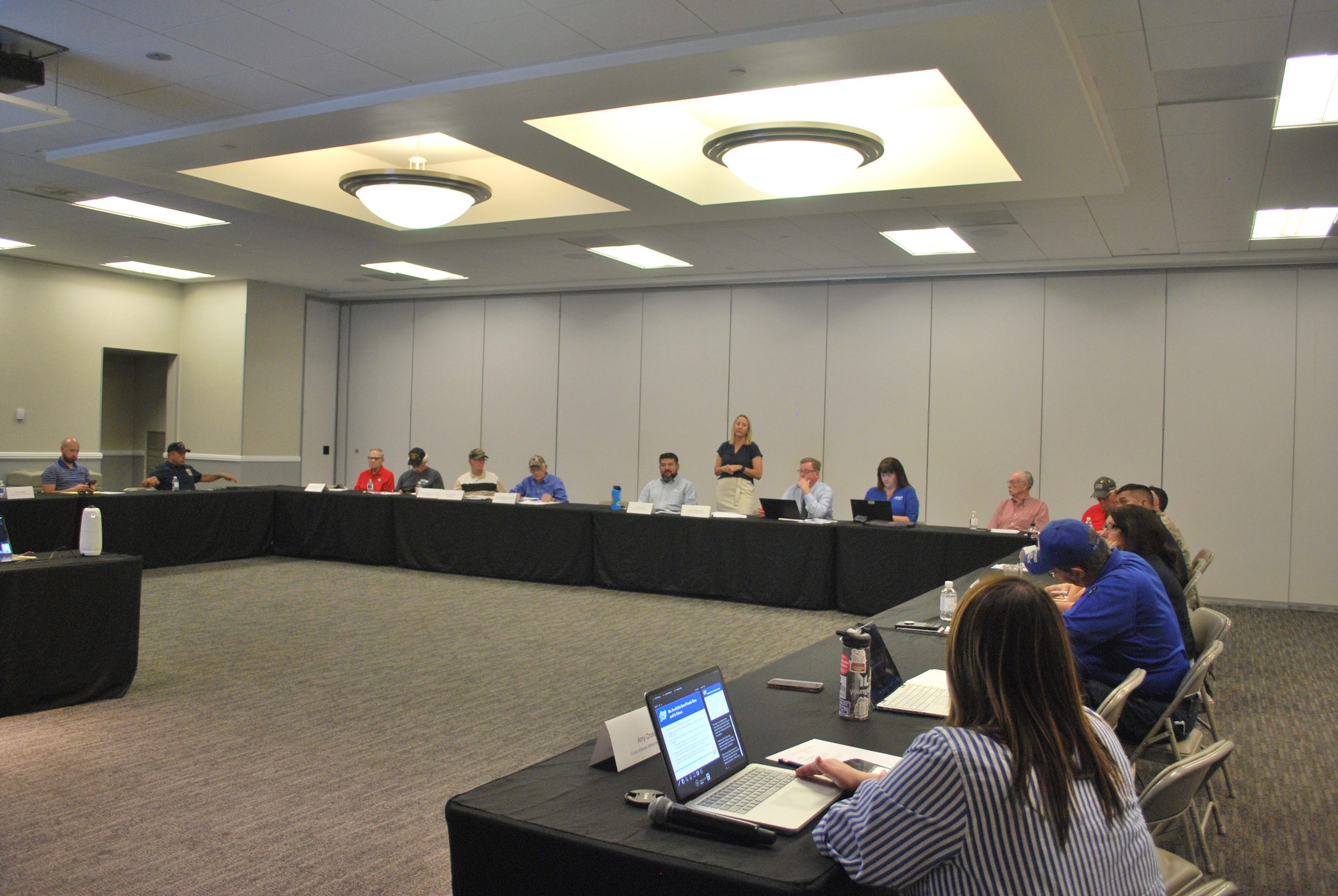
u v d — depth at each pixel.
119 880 2.83
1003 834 1.39
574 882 1.71
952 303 10.30
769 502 8.20
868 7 4.07
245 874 2.88
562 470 12.37
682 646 6.35
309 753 4.05
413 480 10.55
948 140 6.57
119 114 5.76
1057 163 5.87
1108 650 3.25
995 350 10.09
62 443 10.45
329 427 13.87
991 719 1.49
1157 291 9.45
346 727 4.43
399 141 7.50
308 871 2.91
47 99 5.50
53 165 6.98
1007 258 9.49
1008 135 5.40
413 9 4.26
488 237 8.86
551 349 12.50
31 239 9.98
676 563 8.34
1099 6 4.09
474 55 4.73
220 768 3.84
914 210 7.64
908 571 7.43
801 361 11.00
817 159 5.75
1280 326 9.01
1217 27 4.26
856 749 2.19
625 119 6.41
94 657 4.75
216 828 3.23
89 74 5.12
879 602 7.52
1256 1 3.99
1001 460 10.05
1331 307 8.83
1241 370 9.12
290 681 5.24
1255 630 7.77
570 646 6.28
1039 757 1.42
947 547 7.32
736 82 4.82
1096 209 7.44
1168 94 5.06
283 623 6.82
